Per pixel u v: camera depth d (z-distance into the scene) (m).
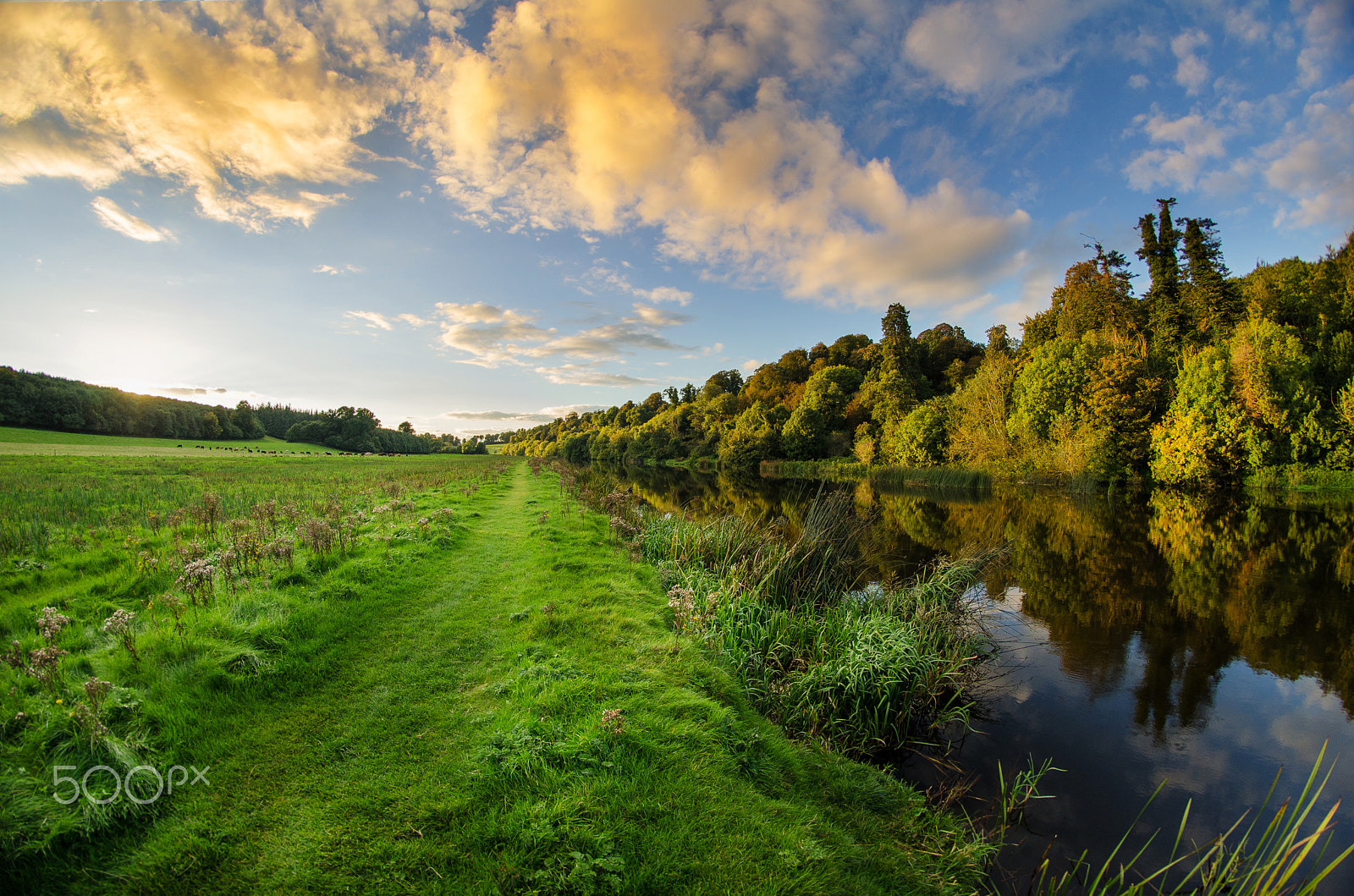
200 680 4.81
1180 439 30.56
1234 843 4.84
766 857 3.57
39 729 3.71
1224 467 30.42
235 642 5.50
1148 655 8.88
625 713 4.95
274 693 5.03
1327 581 12.79
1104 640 9.48
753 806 4.05
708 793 4.10
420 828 3.56
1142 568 14.17
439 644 6.41
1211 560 14.87
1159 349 38.84
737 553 11.00
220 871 3.20
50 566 7.50
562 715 4.86
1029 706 7.24
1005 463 38.12
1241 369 29.94
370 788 3.92
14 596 6.52
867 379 67.50
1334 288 35.97
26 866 3.01
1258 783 5.70
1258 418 29.66
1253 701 7.43
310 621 6.32
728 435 72.00
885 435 51.22
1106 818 5.11
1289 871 4.01
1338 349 31.06
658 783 4.13
